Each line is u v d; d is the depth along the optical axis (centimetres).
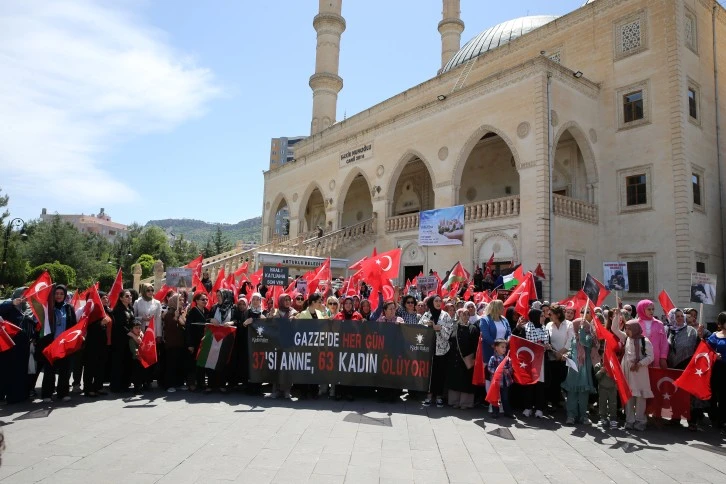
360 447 676
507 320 1010
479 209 2441
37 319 948
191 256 9169
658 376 878
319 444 684
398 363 968
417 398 1036
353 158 3384
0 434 283
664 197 2208
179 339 1050
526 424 854
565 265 2195
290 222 4078
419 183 3494
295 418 827
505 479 580
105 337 1005
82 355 1024
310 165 3897
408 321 1063
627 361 852
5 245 3488
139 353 989
